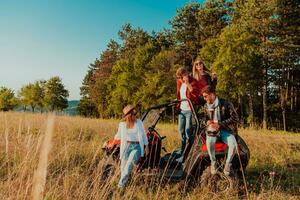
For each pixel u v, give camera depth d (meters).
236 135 6.89
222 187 6.66
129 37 73.88
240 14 45.34
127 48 74.25
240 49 35.94
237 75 36.38
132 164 6.79
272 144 13.83
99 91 71.25
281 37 40.56
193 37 58.84
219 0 56.31
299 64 44.56
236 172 6.79
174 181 7.20
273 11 38.81
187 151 7.53
